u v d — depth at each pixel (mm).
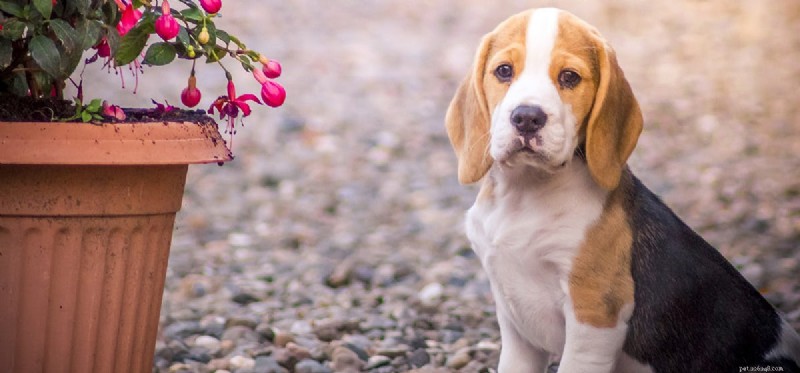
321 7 19484
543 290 3941
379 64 15242
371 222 8500
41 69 3689
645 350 3975
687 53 15719
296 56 15648
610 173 3807
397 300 6359
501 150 3732
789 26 17406
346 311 6043
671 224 4137
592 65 3803
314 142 11211
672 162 10164
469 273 6930
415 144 11219
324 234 8086
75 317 3664
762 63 14914
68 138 3432
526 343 4223
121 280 3732
